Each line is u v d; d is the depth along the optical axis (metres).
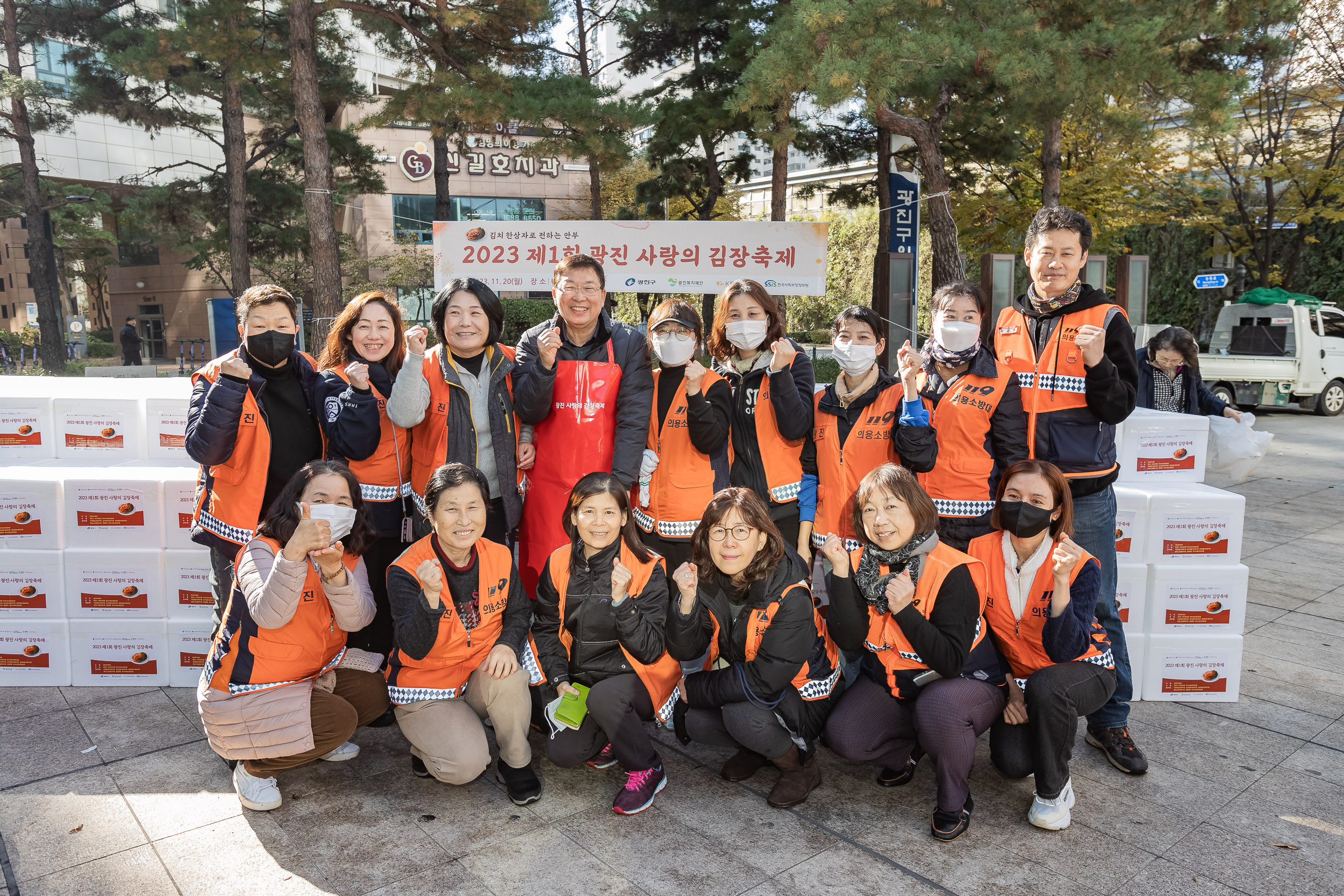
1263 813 2.73
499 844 2.55
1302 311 13.69
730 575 2.72
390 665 2.85
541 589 2.91
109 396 3.90
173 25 22.48
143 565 3.63
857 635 2.76
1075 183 13.77
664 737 3.36
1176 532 3.54
